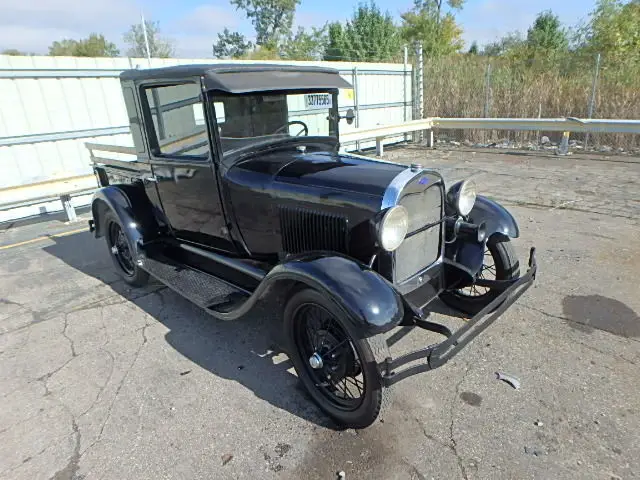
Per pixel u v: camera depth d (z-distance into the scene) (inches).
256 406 103.1
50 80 276.2
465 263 118.5
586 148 388.2
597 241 186.2
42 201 287.4
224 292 127.3
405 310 95.6
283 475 83.8
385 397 86.7
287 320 101.0
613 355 112.5
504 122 400.2
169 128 132.4
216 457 88.8
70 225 268.2
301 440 92.4
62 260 207.6
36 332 141.3
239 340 131.2
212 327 139.0
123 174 172.2
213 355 124.1
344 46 1176.8
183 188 138.4
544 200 250.2
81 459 89.8
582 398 98.4
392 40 1194.6
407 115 518.0
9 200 238.5
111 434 96.3
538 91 460.4
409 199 103.1
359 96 448.1
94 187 273.4
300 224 111.8
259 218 120.8
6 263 206.8
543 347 117.3
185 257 159.9
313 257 97.5
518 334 123.6
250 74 118.0
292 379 112.7
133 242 155.0
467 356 115.5
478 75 521.0
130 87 138.8
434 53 1229.1
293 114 133.7
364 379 87.3
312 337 100.8
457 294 135.9
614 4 633.0
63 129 285.7
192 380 113.4
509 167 342.3
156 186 149.7
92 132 298.7
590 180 288.0
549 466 82.0
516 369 109.3
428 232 112.3
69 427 98.9
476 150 429.7
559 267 163.6
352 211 100.7
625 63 470.0
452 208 119.6
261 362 120.2
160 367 119.6
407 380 107.9
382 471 83.4
